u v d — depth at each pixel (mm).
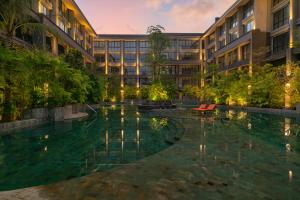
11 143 10094
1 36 18062
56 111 17797
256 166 5406
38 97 17203
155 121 17734
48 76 17391
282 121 15812
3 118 13812
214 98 41438
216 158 6039
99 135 11977
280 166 5414
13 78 14094
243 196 3875
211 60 58031
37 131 13086
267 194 3957
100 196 3826
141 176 4711
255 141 8195
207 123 13680
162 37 35500
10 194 3889
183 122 14219
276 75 25859
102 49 67750
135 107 37406
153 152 8500
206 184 4336
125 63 68438
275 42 35031
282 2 32562
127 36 66938
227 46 45531
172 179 4562
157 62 35500
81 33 51844
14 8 15250
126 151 8695
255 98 28172
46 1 32094
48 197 3787
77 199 3723
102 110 30219
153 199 3729
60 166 6949
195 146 7418
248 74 33094
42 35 25984
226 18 48406
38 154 8328
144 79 67562
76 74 21328
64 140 10742
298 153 6621
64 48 36938
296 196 3895
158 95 32594
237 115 20234
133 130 13602
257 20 36312
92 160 7469
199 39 67312
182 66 68312
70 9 42281
